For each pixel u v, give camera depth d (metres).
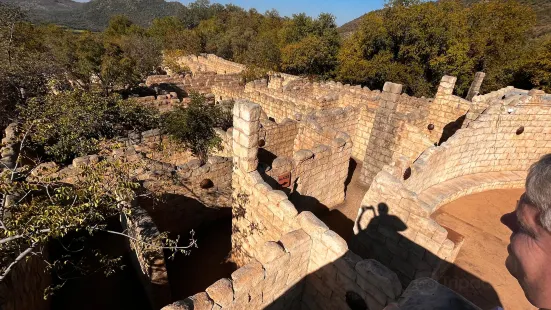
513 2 27.42
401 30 26.73
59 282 8.34
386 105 12.73
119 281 8.57
